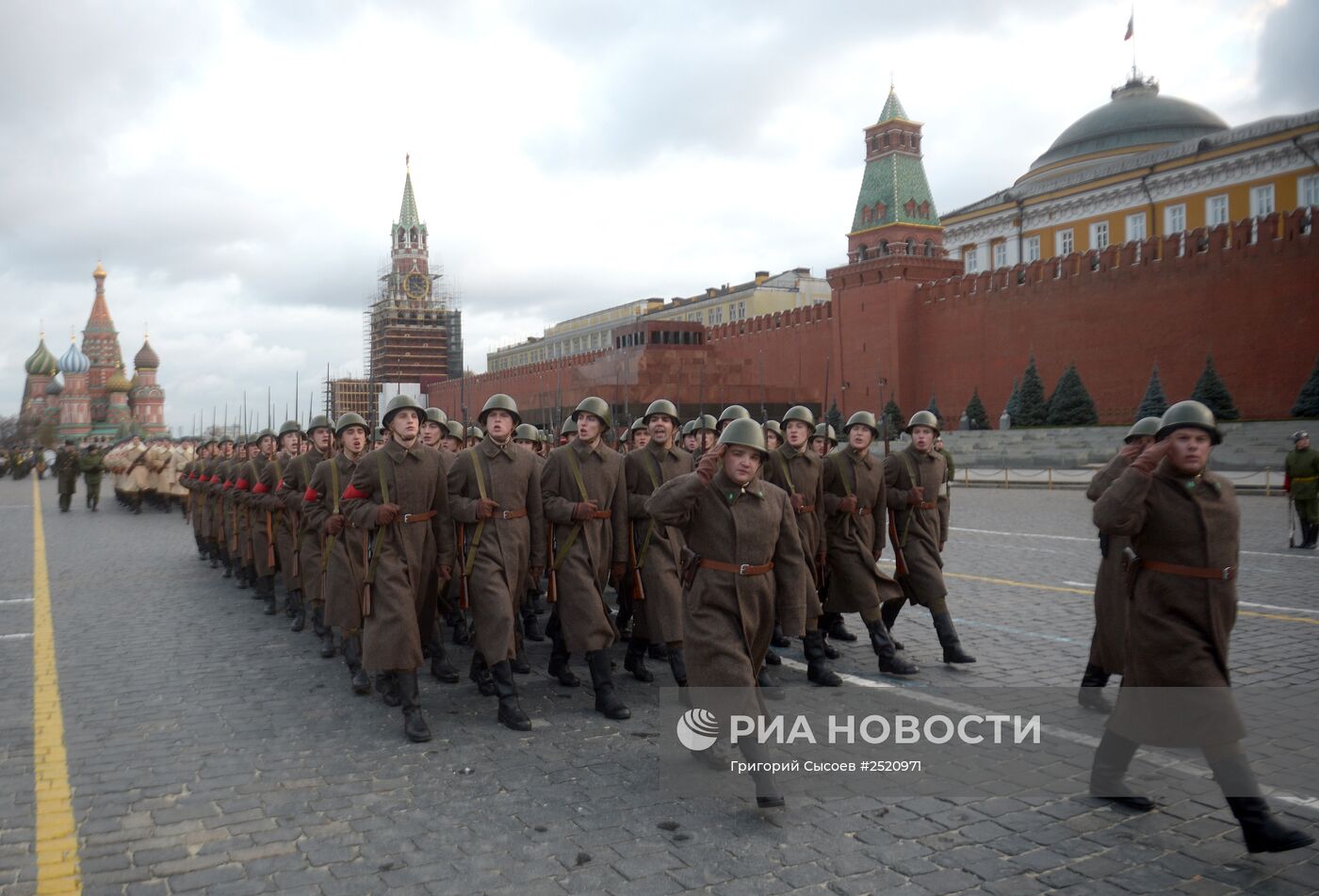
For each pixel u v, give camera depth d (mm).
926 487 7953
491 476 6680
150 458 26953
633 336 62969
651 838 4566
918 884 4086
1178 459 4477
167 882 4180
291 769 5613
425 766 5645
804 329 55281
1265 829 4168
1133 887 4055
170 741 6176
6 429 102312
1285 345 35688
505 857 4367
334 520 7297
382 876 4199
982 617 9836
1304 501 14430
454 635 9531
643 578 7324
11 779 5473
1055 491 29016
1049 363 43656
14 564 15484
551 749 5941
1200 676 4391
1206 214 50156
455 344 118312
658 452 7645
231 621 10453
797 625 5145
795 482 7734
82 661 8492
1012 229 59875
